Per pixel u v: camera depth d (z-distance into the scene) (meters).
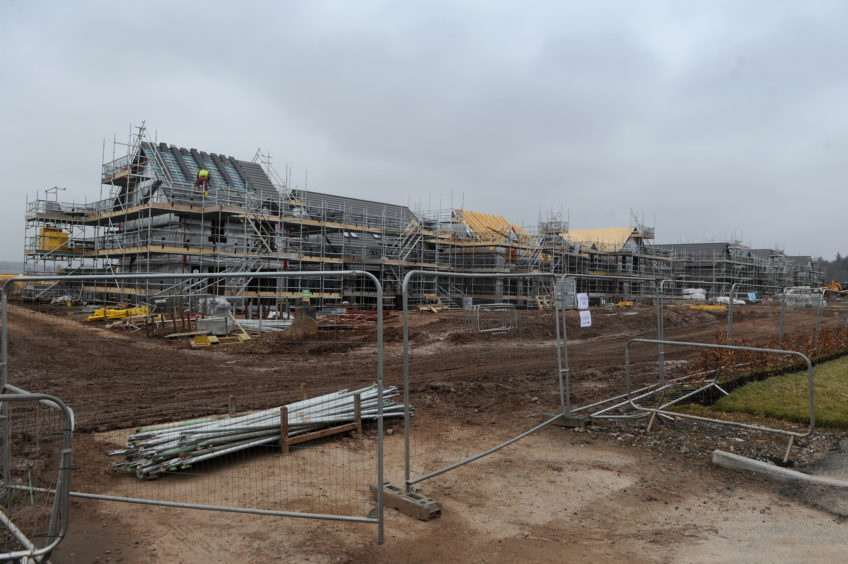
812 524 5.38
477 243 46.53
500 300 15.75
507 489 6.21
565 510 5.67
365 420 8.55
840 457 7.34
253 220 33.34
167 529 5.07
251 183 39.56
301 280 31.84
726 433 8.44
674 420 9.10
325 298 35.50
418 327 23.66
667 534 5.15
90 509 5.46
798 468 6.98
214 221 33.78
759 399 10.05
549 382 12.53
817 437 8.20
